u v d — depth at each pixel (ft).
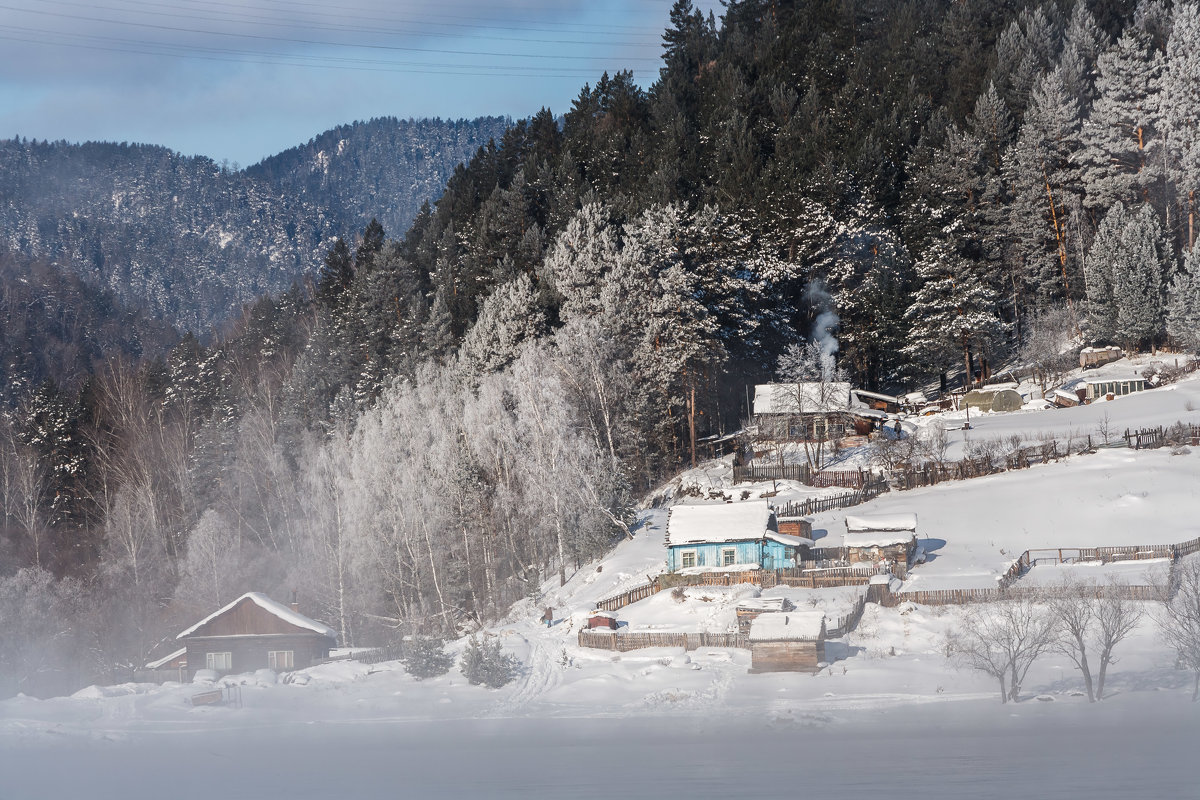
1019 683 128.67
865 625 170.30
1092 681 134.62
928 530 219.61
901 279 343.67
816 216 338.13
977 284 327.88
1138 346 333.21
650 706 139.23
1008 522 216.13
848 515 232.94
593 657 172.96
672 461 305.73
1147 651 145.69
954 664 146.72
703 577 201.46
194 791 101.65
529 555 268.41
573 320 301.22
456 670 175.94
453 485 266.36
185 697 167.12
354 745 124.06
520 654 179.83
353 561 263.49
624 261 314.96
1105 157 346.95
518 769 102.63
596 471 259.19
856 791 84.69
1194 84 338.95
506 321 325.01
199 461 338.95
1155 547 183.11
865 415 289.74
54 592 268.62
